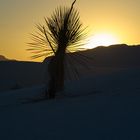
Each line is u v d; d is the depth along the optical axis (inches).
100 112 398.0
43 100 574.9
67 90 625.9
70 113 412.5
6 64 2158.0
